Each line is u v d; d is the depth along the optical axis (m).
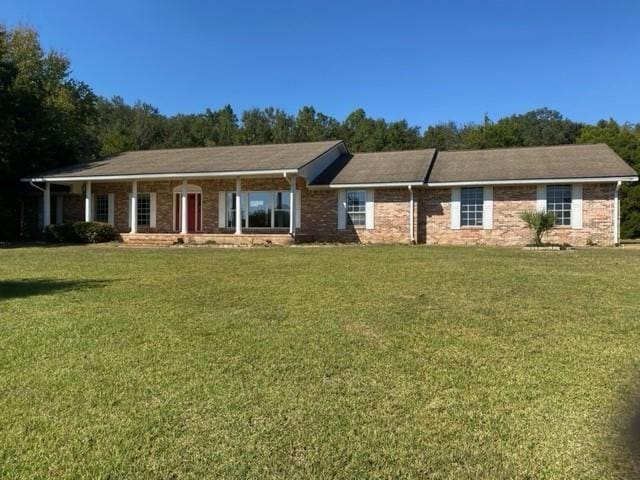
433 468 2.65
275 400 3.50
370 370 4.07
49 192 21.09
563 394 3.55
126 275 9.63
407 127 60.88
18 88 21.19
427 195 18.80
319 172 20.59
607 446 2.79
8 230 22.72
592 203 17.06
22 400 3.54
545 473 2.58
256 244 18.16
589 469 2.59
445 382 3.80
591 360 4.27
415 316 5.88
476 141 45.22
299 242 18.89
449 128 61.41
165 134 63.94
